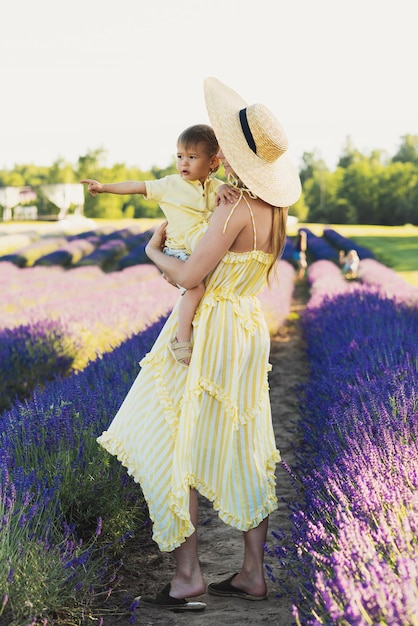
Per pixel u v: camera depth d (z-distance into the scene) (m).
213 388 3.05
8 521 2.90
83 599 3.08
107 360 6.42
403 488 2.79
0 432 4.16
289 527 4.14
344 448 3.78
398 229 58.50
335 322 8.79
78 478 3.68
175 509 2.96
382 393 4.30
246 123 2.97
